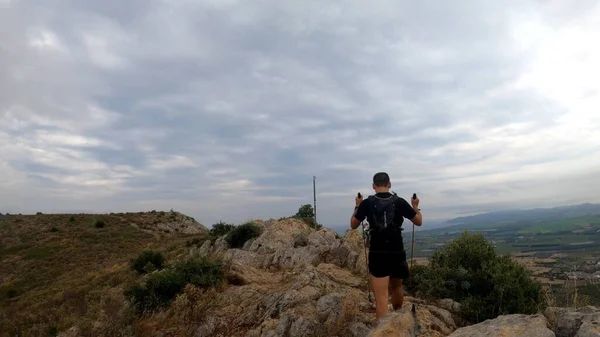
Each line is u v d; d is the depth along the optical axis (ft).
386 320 16.69
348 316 25.30
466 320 26.81
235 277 39.81
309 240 51.37
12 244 189.88
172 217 254.06
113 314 34.94
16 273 146.20
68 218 241.14
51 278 134.41
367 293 30.76
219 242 72.64
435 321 24.23
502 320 17.72
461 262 30.86
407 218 20.26
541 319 17.12
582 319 17.02
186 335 29.50
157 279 38.65
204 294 34.32
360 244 45.88
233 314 31.30
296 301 28.99
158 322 32.96
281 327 25.81
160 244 159.53
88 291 84.89
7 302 108.78
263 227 71.05
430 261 32.86
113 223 229.04
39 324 60.18
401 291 22.20
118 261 136.46
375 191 21.47
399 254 20.17
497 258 30.73
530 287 27.04
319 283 32.65
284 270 43.93
